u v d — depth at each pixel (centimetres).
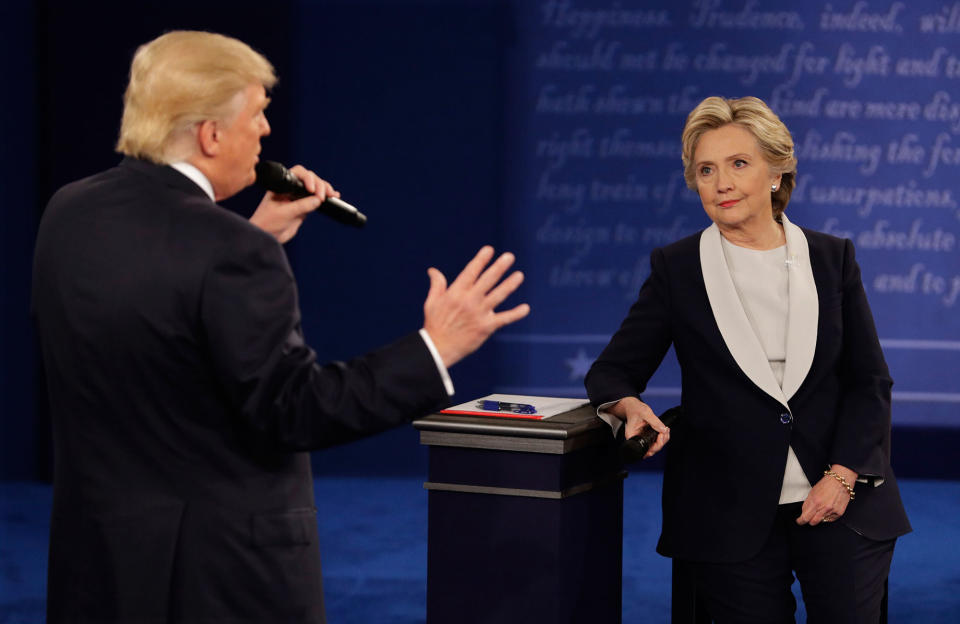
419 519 1942
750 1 2248
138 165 639
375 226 2283
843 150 2259
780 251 867
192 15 2191
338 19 2242
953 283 2256
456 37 2255
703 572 863
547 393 2300
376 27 2247
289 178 750
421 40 2253
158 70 631
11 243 2186
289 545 635
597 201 2289
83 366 612
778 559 845
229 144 645
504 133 2280
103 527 609
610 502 908
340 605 1448
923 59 2236
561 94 2273
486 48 2259
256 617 621
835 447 824
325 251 2280
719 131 841
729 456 839
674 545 866
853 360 855
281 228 766
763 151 835
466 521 835
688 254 877
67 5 2144
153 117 630
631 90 2272
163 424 611
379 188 2275
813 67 2250
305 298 2284
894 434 2264
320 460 2322
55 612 631
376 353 625
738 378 838
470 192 2281
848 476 809
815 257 859
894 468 2267
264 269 604
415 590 1516
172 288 595
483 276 639
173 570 607
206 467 616
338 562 1659
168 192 625
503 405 875
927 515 1973
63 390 624
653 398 2264
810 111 2256
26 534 1842
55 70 2150
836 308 846
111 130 2166
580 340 2302
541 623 819
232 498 620
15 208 2177
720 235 879
